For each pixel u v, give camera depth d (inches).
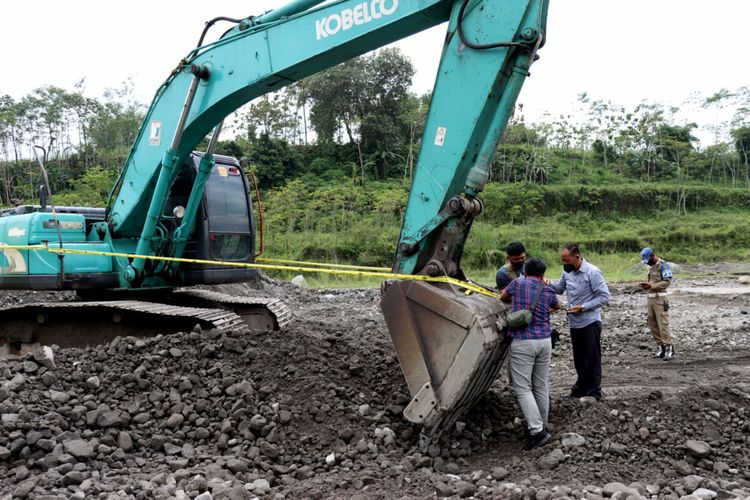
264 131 1899.6
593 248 1625.2
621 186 2005.4
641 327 433.4
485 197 1772.9
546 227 1702.8
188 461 175.9
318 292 706.2
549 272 1289.4
